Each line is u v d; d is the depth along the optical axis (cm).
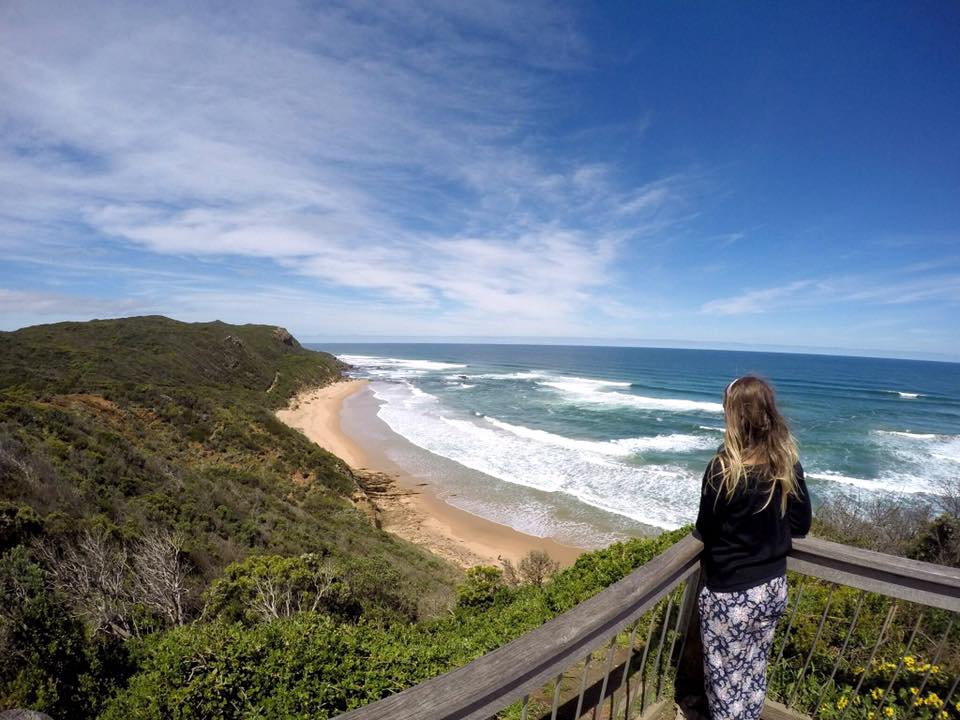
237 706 462
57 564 902
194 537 1348
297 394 5878
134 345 5047
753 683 201
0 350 3525
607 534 1956
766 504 184
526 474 2678
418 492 2502
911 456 2955
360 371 9388
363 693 463
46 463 1373
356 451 3281
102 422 2270
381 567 1477
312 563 1077
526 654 146
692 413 4419
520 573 1438
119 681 550
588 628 162
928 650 317
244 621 859
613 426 3866
